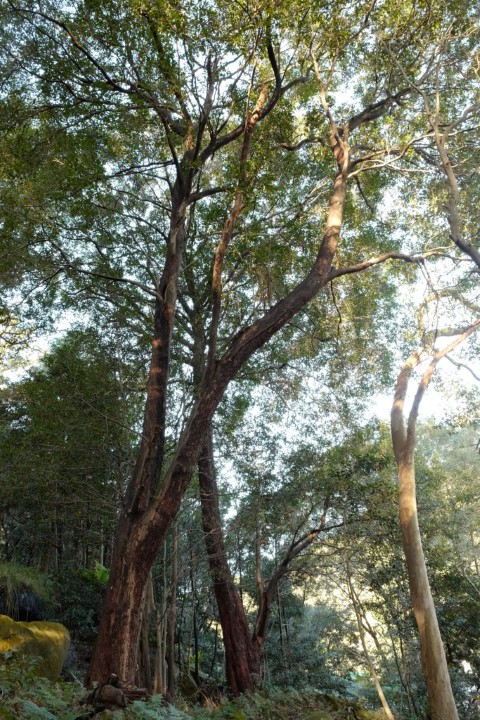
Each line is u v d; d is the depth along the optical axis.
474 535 20.56
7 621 13.08
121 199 15.20
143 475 10.38
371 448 17.12
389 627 17.52
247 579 19.73
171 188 13.44
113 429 13.79
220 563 15.43
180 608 20.47
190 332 17.20
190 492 18.36
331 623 21.45
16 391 15.27
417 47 11.95
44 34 11.80
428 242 14.70
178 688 16.73
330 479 15.68
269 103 12.31
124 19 10.76
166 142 12.84
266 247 13.39
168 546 17.50
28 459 13.79
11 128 12.73
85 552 22.19
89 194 12.36
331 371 16.86
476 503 20.69
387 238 16.16
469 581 17.33
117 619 9.20
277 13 10.15
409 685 16.28
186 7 10.08
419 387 11.09
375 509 15.27
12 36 11.89
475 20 11.03
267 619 15.82
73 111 12.37
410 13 11.09
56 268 12.84
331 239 11.69
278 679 20.20
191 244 16.45
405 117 14.28
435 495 19.08
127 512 10.02
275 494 15.83
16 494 15.61
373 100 13.50
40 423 13.80
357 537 15.26
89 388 13.87
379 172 15.46
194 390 15.00
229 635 15.22
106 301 15.23
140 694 7.62
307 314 16.88
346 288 16.69
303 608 23.02
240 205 11.54
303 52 12.17
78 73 12.04
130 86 11.72
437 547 17.94
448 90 13.62
